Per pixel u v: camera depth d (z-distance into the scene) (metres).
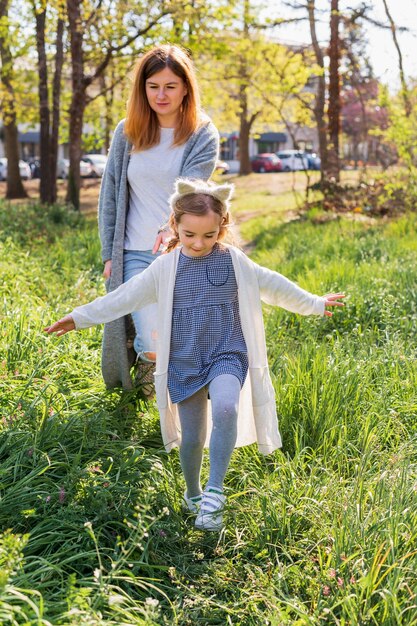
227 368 3.41
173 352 3.54
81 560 3.02
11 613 2.35
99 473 3.50
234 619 2.84
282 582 2.96
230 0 16.77
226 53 17.75
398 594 2.71
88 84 18.23
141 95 4.21
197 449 3.50
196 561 3.23
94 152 56.88
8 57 20.02
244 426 3.69
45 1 16.38
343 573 2.84
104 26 16.72
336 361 4.86
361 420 4.32
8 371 4.55
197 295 3.49
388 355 5.27
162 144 4.28
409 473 3.64
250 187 32.88
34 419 3.83
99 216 4.46
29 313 5.66
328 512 3.34
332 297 3.66
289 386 4.47
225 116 30.75
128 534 3.24
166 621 2.71
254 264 3.59
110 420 4.19
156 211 4.29
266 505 3.38
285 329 6.52
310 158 53.28
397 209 16.38
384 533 2.96
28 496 3.23
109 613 2.62
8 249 8.80
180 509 3.51
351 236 11.78
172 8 15.96
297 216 18.27
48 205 16.84
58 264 9.06
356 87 24.30
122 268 4.36
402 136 15.46
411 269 7.91
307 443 4.17
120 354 4.34
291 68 18.84
